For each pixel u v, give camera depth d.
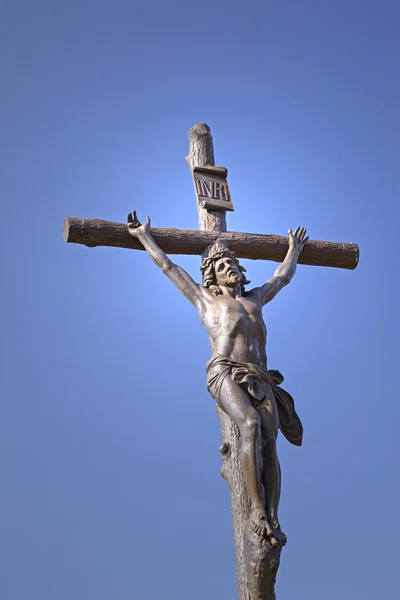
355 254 19.72
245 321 16.84
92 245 18.31
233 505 15.95
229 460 16.28
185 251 18.61
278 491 15.47
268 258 19.27
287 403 16.70
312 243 19.52
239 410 15.70
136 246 18.44
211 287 17.58
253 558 14.98
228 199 19.58
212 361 16.42
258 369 16.31
